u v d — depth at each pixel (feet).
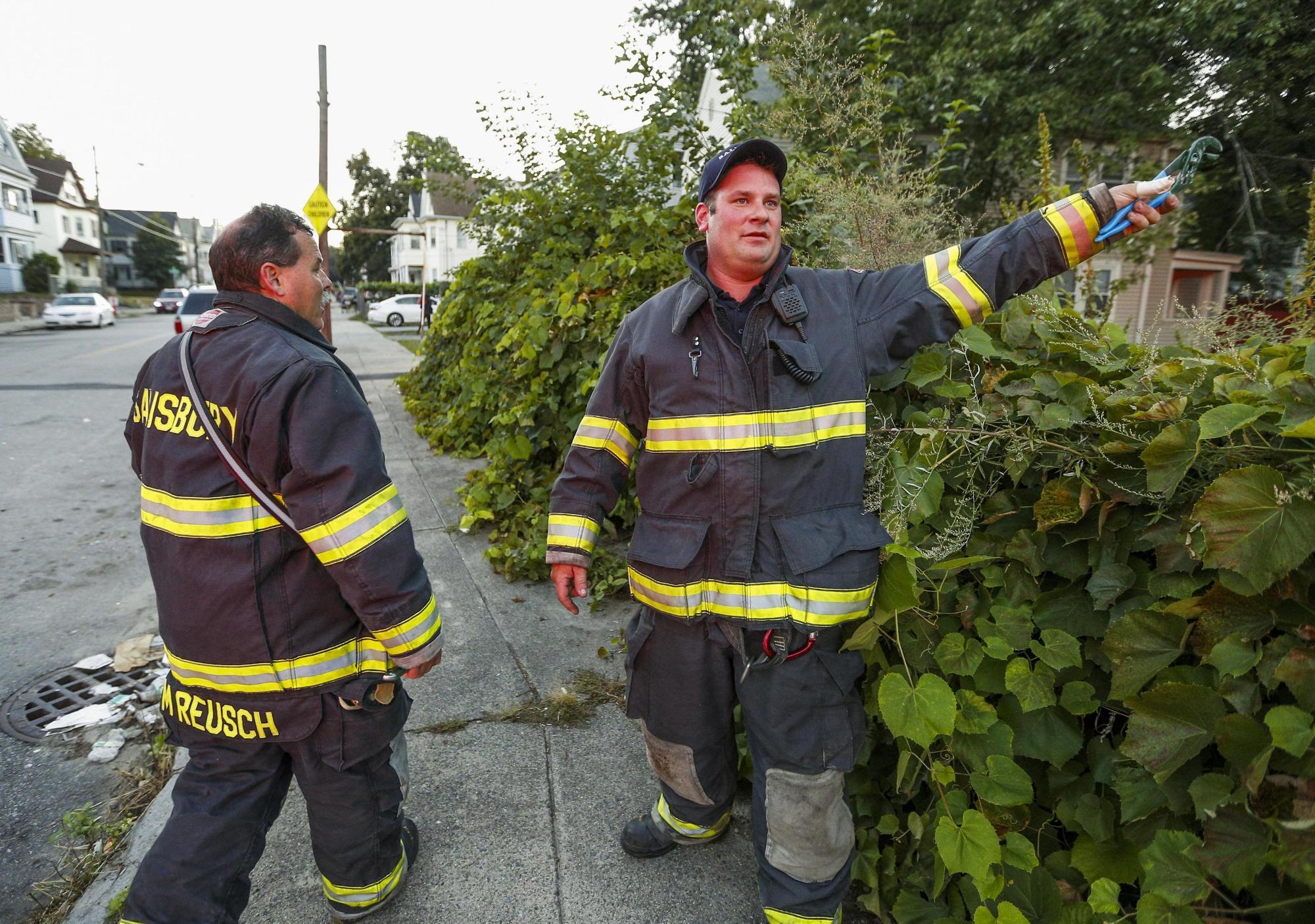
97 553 16.03
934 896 5.70
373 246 218.79
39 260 145.18
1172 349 6.55
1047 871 5.38
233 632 4.99
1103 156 28.04
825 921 5.59
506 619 11.71
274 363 4.86
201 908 5.02
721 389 5.33
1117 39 26.30
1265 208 28.27
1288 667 4.07
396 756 6.35
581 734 8.95
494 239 23.00
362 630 5.46
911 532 6.29
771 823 5.63
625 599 12.36
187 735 5.36
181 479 4.96
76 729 9.81
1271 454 4.58
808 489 5.31
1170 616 4.78
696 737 6.07
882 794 6.75
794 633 5.28
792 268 5.70
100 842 7.77
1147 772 4.85
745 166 5.36
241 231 5.18
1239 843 4.17
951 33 30.01
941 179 30.22
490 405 19.49
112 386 39.65
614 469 6.24
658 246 15.03
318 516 4.83
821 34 14.48
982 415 5.91
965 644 5.74
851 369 5.37
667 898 6.64
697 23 18.84
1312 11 24.68
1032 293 7.11
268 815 5.47
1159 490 4.69
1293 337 7.30
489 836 7.36
